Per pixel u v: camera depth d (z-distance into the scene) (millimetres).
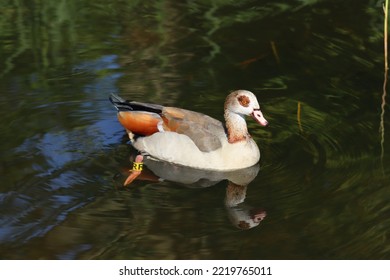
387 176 14844
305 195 14367
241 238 13148
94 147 16031
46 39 20375
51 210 13828
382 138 16188
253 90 18203
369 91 18016
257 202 14266
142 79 18625
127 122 16203
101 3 22453
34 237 13062
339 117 17125
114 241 13031
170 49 19969
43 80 18406
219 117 17172
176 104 17625
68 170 15133
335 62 19219
